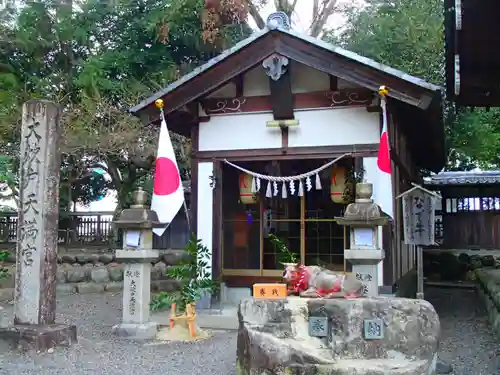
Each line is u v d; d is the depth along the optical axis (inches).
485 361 277.7
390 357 203.2
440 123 422.0
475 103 416.8
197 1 602.2
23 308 303.4
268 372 197.3
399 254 436.1
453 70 358.0
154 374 250.2
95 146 570.3
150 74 628.7
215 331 351.9
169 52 665.6
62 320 400.8
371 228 290.0
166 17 606.5
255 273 438.0
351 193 400.8
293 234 438.0
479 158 818.2
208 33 606.5
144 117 404.2
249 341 205.0
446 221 746.2
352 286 221.3
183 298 347.3
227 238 446.9
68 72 655.1
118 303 482.3
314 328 209.0
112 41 668.1
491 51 329.1
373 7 680.4
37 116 306.2
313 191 438.0
